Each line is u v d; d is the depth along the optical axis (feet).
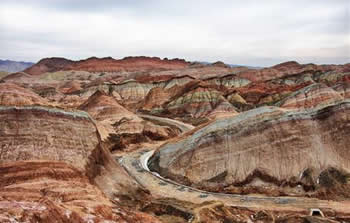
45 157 139.95
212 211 134.10
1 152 135.95
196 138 192.65
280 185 163.32
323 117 182.39
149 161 211.20
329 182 159.02
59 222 96.84
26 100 229.86
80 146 152.76
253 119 185.98
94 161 154.20
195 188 169.58
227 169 173.27
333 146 173.68
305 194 157.07
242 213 138.51
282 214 138.21
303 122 179.83
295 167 167.12
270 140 175.73
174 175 181.98
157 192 163.43
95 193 128.98
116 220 112.06
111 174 159.94
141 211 135.54
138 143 270.46
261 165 170.50
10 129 143.43
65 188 124.06
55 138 148.15
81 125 160.97
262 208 143.13
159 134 290.15
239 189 164.25
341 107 185.06
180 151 193.16
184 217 128.16
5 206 95.71
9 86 238.68
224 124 191.72
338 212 138.51
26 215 92.79
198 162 179.73
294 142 173.78
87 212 110.11
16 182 122.93
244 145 178.09
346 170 165.27
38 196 110.73
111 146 245.45
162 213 134.00
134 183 163.12
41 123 149.28
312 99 288.71
